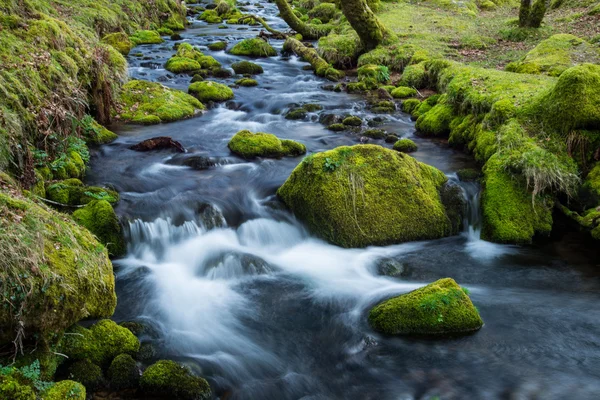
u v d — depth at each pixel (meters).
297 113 11.96
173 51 17.52
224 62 16.78
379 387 4.70
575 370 4.80
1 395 3.63
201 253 6.79
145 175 8.58
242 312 5.78
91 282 4.67
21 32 9.03
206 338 5.30
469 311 5.36
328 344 5.28
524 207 7.44
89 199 7.09
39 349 4.22
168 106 11.61
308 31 20.48
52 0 15.61
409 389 4.66
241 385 4.71
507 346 5.14
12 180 5.98
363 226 7.04
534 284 6.29
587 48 12.84
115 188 7.99
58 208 6.89
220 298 6.02
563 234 7.36
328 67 15.78
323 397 4.59
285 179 8.53
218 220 7.40
